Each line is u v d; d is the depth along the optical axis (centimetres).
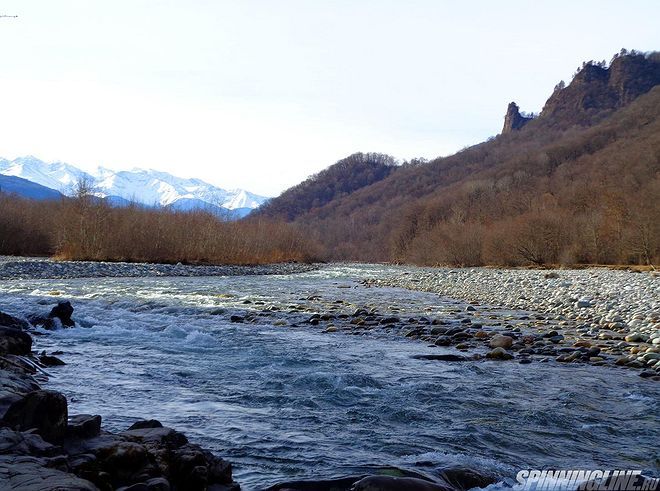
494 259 6850
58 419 495
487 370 1023
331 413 738
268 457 573
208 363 1020
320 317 1664
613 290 2567
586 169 11650
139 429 539
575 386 912
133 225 4619
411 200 15462
